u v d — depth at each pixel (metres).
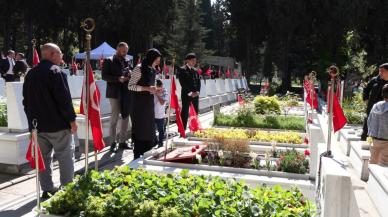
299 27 37.53
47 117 5.40
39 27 45.97
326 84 35.75
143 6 40.06
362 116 12.89
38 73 5.36
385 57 35.50
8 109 7.43
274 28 36.88
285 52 37.66
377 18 35.84
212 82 20.55
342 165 3.49
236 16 41.50
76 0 39.31
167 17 45.66
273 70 43.84
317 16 36.88
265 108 13.58
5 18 42.00
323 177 3.42
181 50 49.69
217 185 4.27
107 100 9.98
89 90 5.13
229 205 3.81
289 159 6.24
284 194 4.22
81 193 4.20
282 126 11.66
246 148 6.93
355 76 32.91
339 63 35.97
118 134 9.91
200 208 3.74
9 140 7.16
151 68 7.13
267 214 3.71
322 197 3.47
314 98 14.42
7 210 5.49
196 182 4.49
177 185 4.39
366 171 7.90
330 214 3.02
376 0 35.19
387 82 8.37
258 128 11.72
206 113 17.38
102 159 8.44
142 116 7.15
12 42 52.69
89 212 3.94
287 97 19.75
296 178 5.80
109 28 43.28
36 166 4.35
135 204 3.93
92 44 45.03
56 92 5.33
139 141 7.25
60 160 5.59
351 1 34.41
